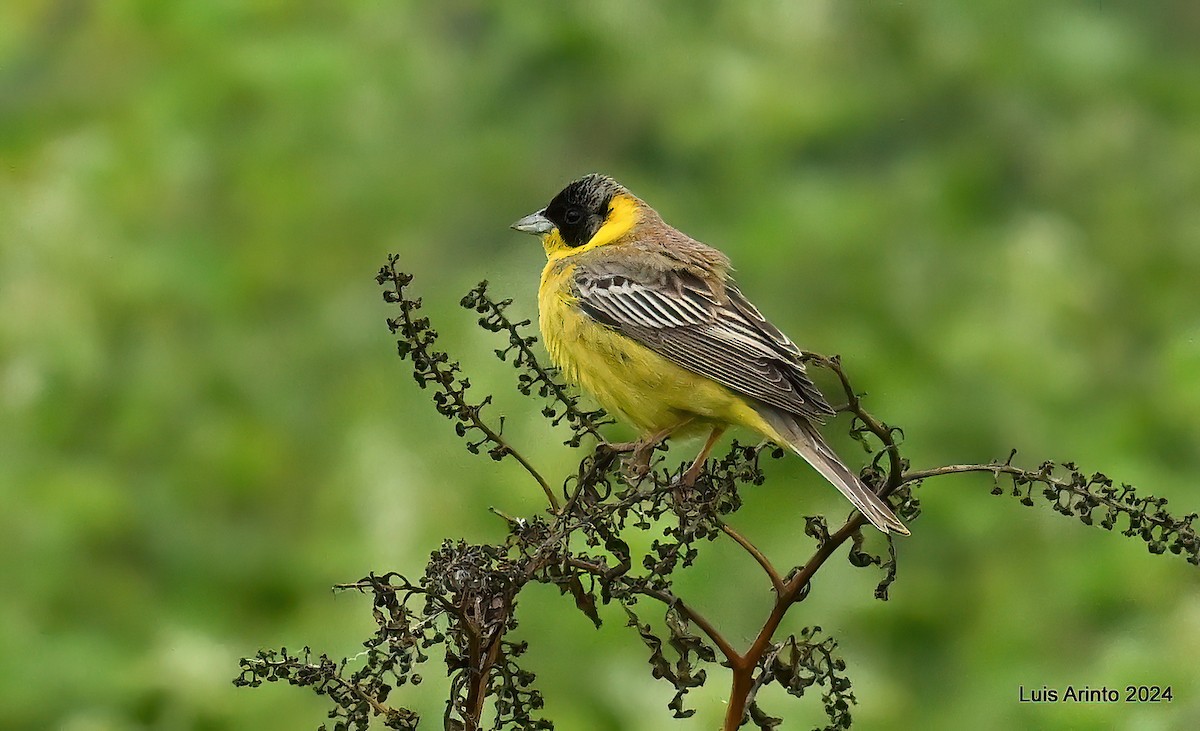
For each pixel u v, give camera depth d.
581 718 10.44
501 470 11.62
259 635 11.55
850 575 12.17
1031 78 15.13
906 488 7.05
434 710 9.89
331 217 14.10
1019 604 11.95
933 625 12.12
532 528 6.65
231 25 14.06
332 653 10.82
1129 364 13.76
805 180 14.47
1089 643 11.63
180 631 11.16
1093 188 14.91
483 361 12.51
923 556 12.51
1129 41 15.37
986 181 14.85
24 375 12.19
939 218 14.27
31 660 10.85
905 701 11.55
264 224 13.84
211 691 10.62
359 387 13.03
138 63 14.25
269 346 13.25
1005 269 13.57
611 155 15.03
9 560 11.57
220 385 12.97
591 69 15.06
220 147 13.91
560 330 10.77
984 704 11.45
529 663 10.69
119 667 10.88
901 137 14.98
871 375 13.29
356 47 14.26
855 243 13.93
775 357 10.09
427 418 12.13
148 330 12.91
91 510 11.84
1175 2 15.90
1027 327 13.27
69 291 12.45
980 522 12.45
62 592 11.62
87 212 12.93
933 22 14.96
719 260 10.93
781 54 14.73
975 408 13.03
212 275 13.23
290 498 12.68
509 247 14.49
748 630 11.67
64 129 14.02
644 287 10.52
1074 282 13.53
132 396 12.59
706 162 14.81
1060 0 15.55
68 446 12.45
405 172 14.36
